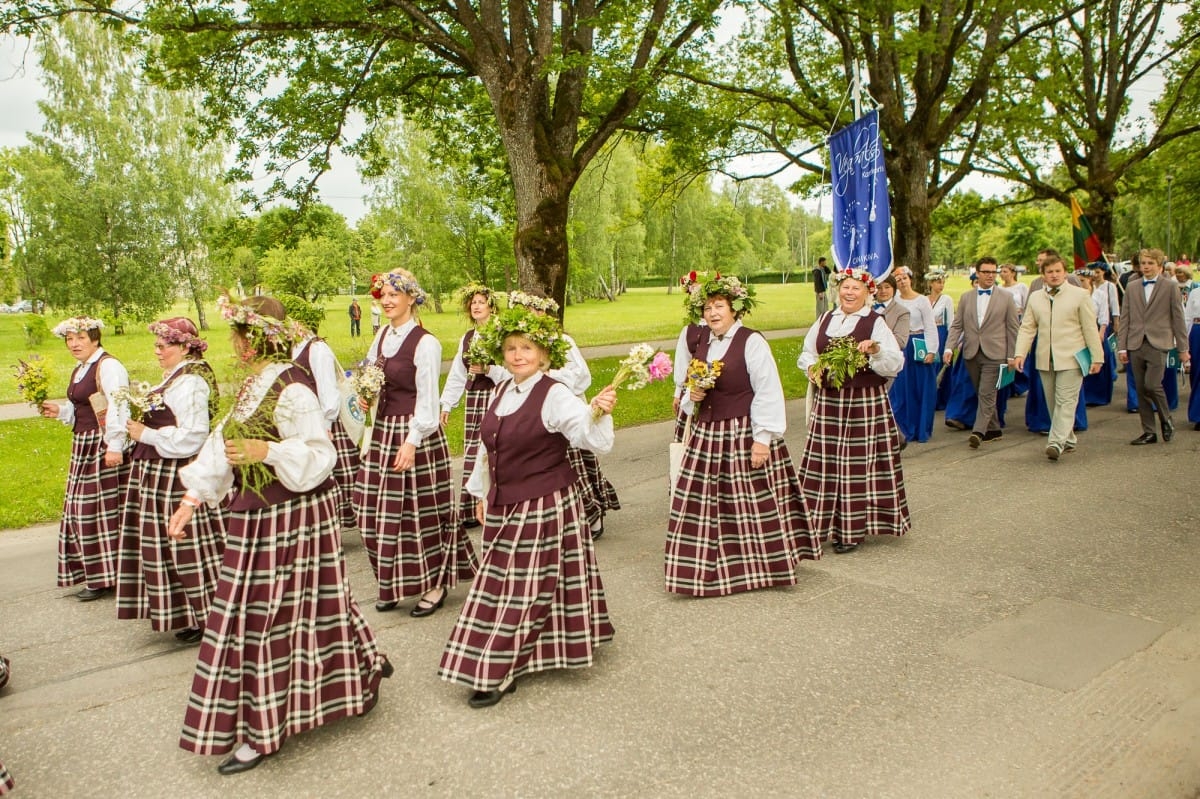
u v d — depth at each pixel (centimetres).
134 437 416
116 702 376
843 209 859
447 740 330
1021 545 548
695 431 481
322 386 423
